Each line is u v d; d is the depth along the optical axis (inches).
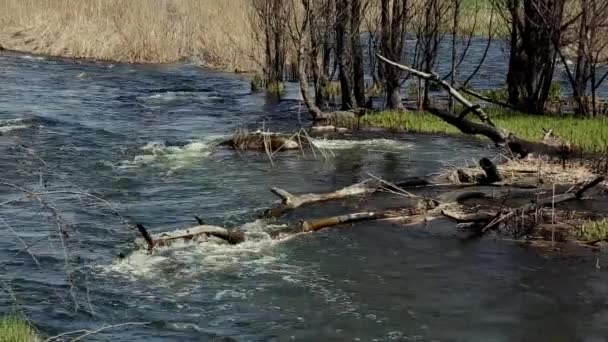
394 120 888.9
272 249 464.8
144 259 446.9
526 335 353.1
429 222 517.0
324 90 1082.7
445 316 373.7
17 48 1590.8
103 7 1624.0
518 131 781.3
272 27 1213.7
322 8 972.6
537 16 916.6
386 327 362.0
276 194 557.0
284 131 858.1
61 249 463.8
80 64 1460.4
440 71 1315.2
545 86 916.6
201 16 1621.6
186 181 634.2
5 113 925.8
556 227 502.0
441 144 778.8
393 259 449.7
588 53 896.3
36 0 1685.5
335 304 387.2
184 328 360.5
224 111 1013.8
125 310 379.6
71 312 375.6
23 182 617.6
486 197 566.9
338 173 663.8
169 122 921.5
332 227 505.0
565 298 393.1
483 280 417.4
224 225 516.1
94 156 718.5
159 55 1550.2
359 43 978.7
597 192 577.0
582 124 824.9
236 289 405.7
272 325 363.6
